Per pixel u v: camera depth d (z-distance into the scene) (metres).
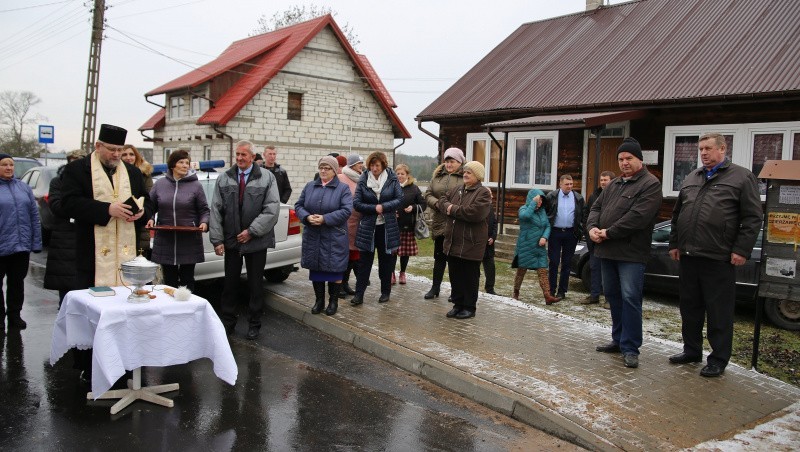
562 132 14.07
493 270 8.57
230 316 6.55
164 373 5.33
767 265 5.42
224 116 21.28
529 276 10.59
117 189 4.97
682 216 5.42
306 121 24.00
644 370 5.41
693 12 14.27
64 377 5.15
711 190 5.25
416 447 4.07
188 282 6.68
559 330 6.60
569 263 8.51
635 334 5.51
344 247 6.91
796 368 5.81
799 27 11.86
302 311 7.25
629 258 5.50
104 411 4.46
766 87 10.49
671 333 6.96
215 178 8.34
